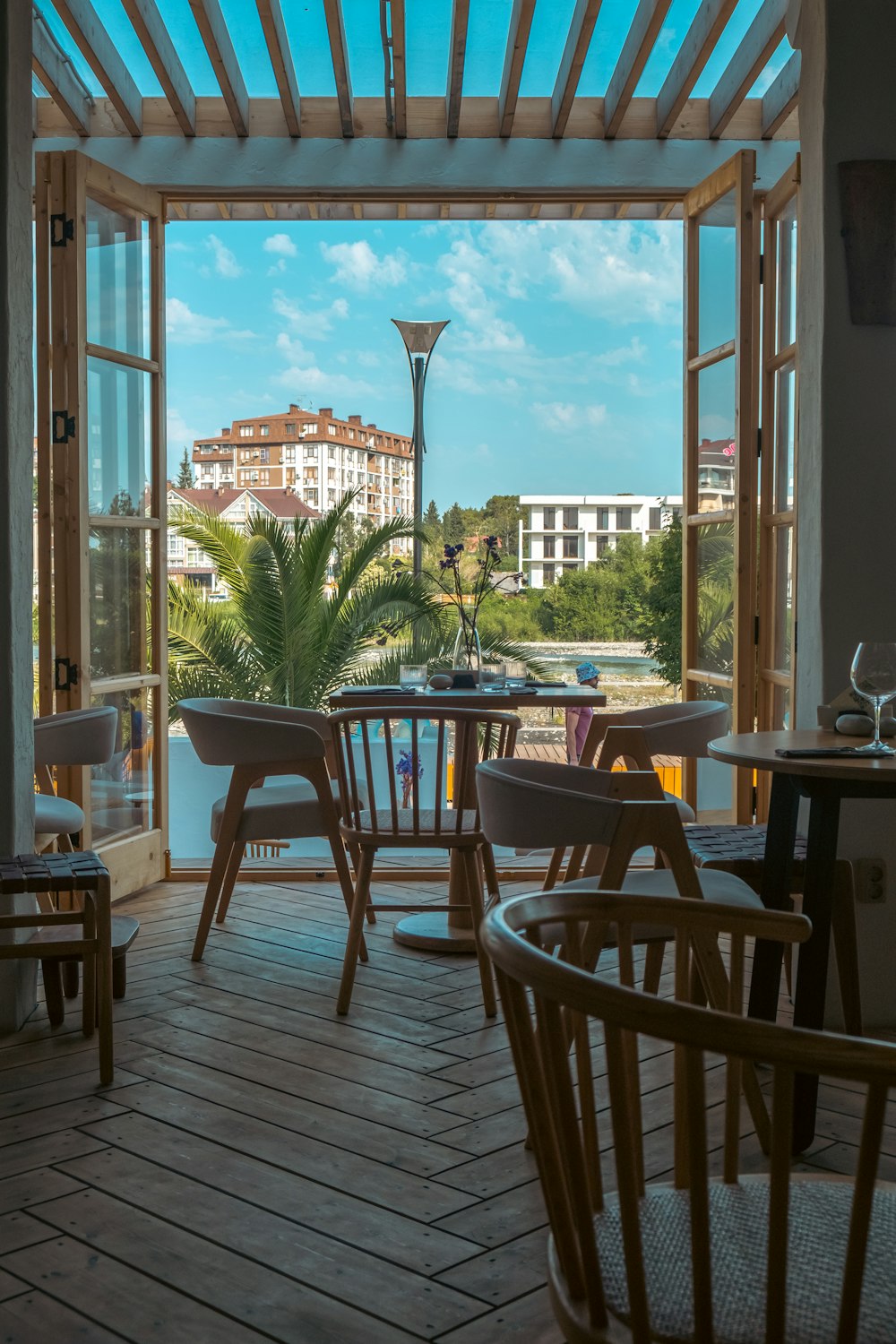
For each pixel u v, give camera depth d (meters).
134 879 4.89
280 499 27.11
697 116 5.11
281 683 8.46
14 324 3.33
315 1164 2.49
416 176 5.12
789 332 4.36
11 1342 1.86
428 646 8.23
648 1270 1.18
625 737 3.96
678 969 1.54
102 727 3.83
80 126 5.03
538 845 2.51
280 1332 1.89
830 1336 1.06
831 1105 2.83
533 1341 1.87
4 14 3.26
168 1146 2.57
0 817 3.30
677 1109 1.63
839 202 3.34
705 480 4.92
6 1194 2.36
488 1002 3.40
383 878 5.11
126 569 4.89
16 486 3.34
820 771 2.38
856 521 3.37
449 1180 2.41
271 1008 3.49
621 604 19.25
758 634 4.67
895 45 3.33
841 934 2.77
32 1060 3.10
